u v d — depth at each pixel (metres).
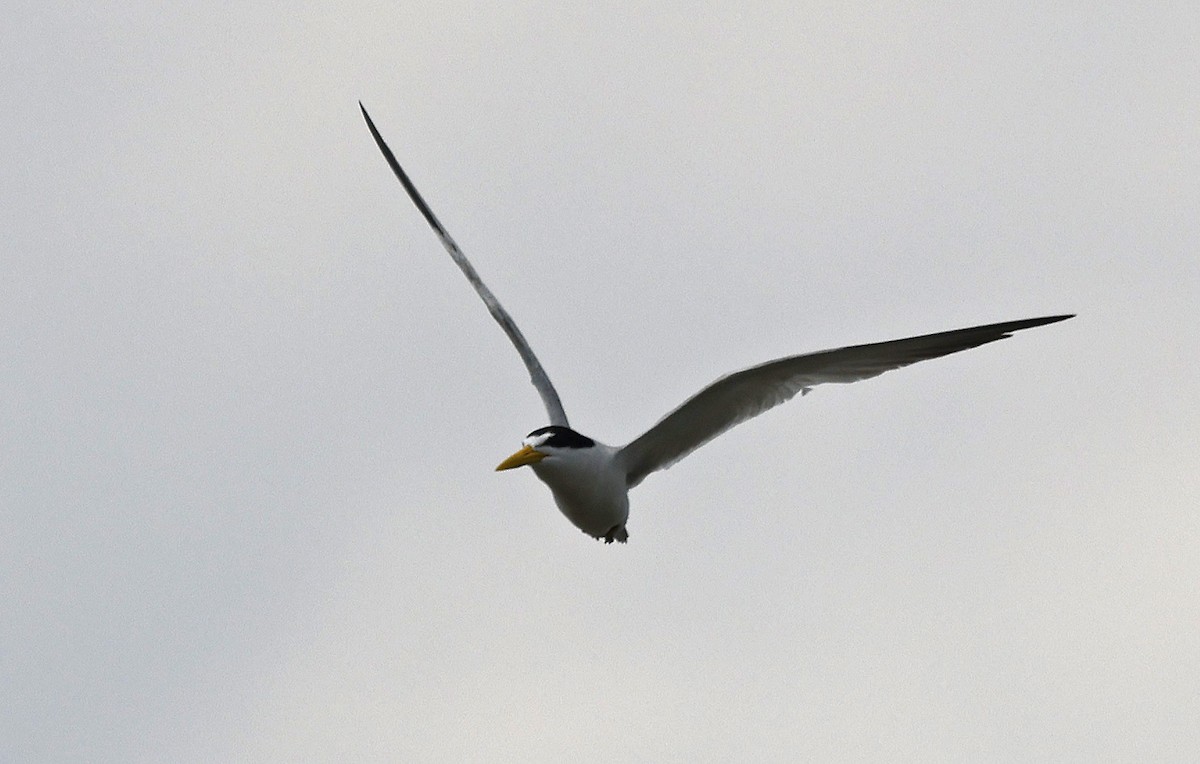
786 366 13.25
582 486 13.61
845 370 13.33
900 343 12.88
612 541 14.63
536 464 13.36
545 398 15.20
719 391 13.43
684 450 14.15
